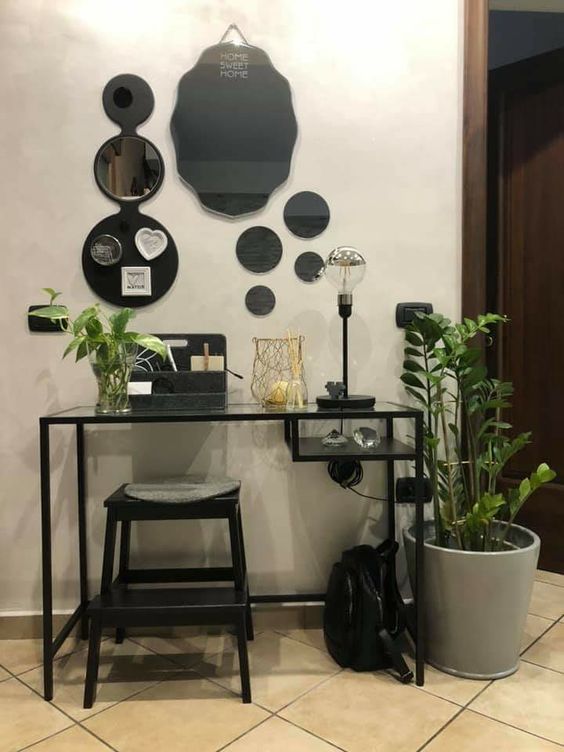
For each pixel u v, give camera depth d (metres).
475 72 1.90
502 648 1.61
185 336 1.86
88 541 1.90
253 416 1.56
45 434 1.53
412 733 1.38
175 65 1.86
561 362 2.36
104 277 1.86
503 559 1.57
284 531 1.94
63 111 1.84
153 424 1.90
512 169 2.46
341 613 1.69
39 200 1.85
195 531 1.92
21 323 1.86
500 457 1.73
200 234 1.88
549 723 1.42
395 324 1.94
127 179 1.86
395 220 1.93
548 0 2.31
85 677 1.59
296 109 1.89
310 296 1.92
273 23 1.88
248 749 1.33
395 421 1.96
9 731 1.41
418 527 1.59
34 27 1.83
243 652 1.52
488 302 2.55
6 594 1.88
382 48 1.90
